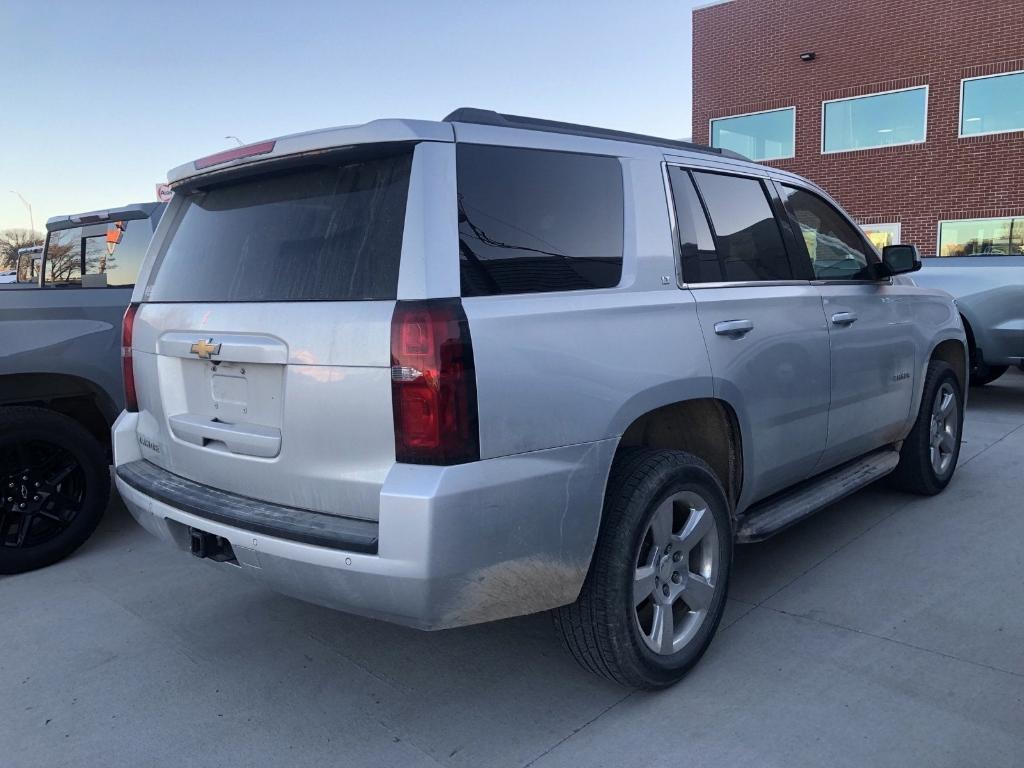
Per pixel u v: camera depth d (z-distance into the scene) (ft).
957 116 52.39
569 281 8.98
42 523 14.60
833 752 8.45
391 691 10.00
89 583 13.65
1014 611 11.51
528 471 8.02
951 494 16.96
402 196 8.07
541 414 8.16
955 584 12.49
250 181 9.70
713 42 62.34
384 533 7.50
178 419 9.98
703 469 9.95
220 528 8.73
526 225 8.72
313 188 8.95
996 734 8.67
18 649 11.28
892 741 8.60
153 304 10.62
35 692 10.14
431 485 7.42
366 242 8.19
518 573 8.05
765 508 12.20
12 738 9.17
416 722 9.31
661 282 10.01
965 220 52.85
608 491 9.14
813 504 12.51
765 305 11.44
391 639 11.39
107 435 16.60
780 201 12.80
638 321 9.39
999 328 25.16
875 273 14.78
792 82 58.65
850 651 10.53
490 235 8.34
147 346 10.57
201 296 9.80
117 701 9.90
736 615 11.70
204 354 9.30
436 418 7.47
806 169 58.85
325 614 12.26
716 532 10.28
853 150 56.70
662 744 8.71
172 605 12.71
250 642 11.39
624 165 10.10
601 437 8.71
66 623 12.09
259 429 8.84
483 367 7.73
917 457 16.14
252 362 8.75
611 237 9.66
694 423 11.14
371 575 7.59
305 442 8.28
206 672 10.57
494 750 8.72
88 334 14.98
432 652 10.97
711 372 10.19
